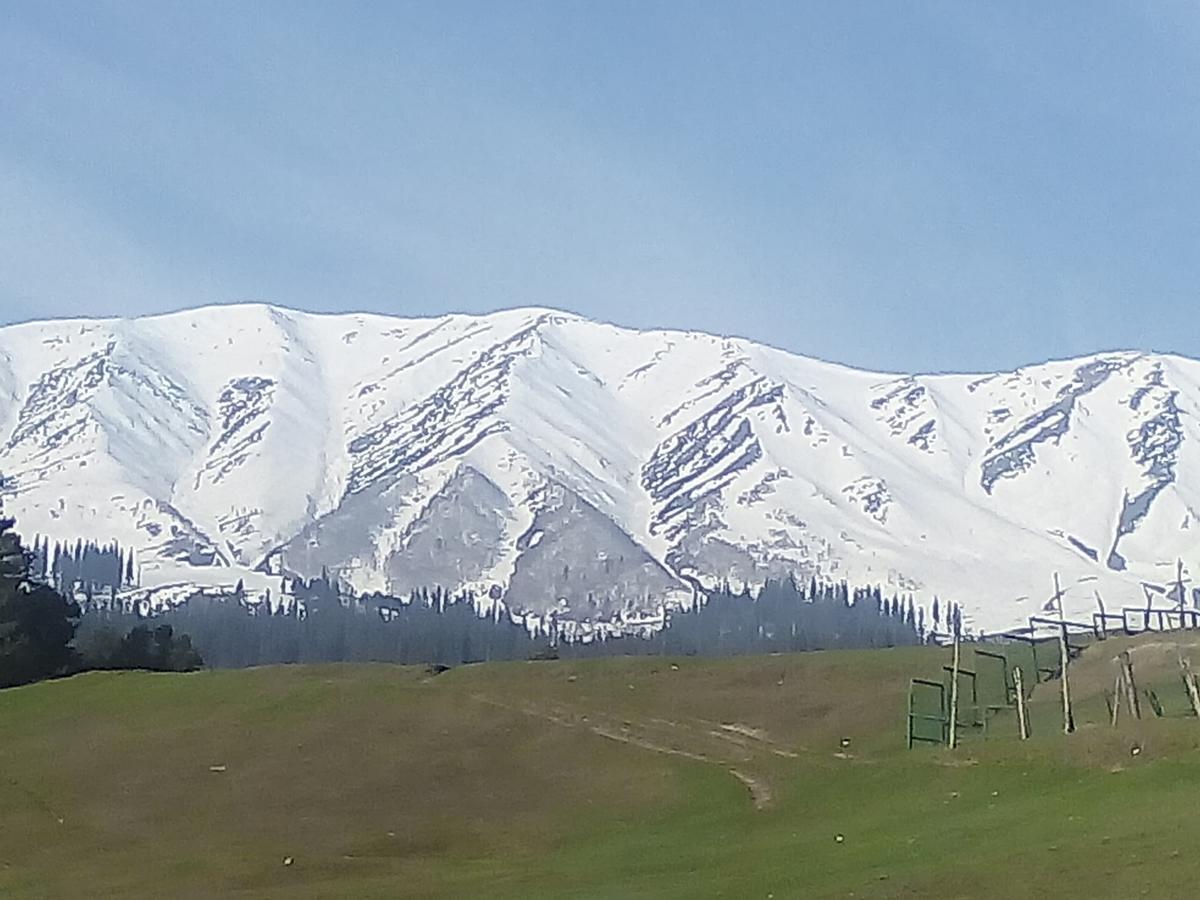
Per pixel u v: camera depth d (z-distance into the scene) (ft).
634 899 113.60
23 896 147.74
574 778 202.39
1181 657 208.13
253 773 209.97
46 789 207.21
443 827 180.55
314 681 268.41
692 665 272.10
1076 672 231.91
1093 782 139.03
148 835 181.68
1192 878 92.89
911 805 149.28
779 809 166.20
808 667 261.03
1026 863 104.12
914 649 271.90
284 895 139.74
